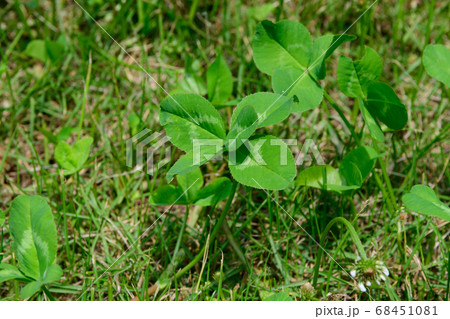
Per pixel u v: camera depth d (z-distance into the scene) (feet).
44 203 0.78
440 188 0.99
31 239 0.77
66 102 1.12
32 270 0.77
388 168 1.00
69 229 0.96
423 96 1.10
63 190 0.91
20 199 0.79
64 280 0.91
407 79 1.11
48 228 0.77
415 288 0.89
